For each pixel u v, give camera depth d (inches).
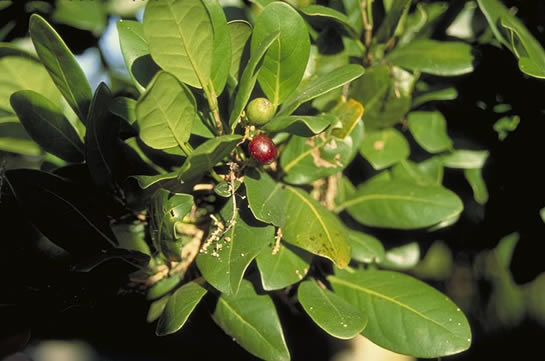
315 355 53.1
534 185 23.6
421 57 22.5
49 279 20.6
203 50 19.1
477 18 25.0
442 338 20.4
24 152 22.9
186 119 19.1
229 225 19.7
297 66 20.1
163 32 18.8
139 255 20.2
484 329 41.0
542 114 23.3
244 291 20.8
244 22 19.9
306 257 20.5
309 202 20.8
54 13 25.3
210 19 18.7
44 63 20.0
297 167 21.5
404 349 20.5
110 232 20.8
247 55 20.4
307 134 19.4
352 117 21.4
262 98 19.5
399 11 21.9
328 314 19.9
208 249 19.7
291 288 23.3
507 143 23.7
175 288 21.5
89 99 20.5
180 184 20.0
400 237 23.7
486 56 23.5
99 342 58.8
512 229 24.4
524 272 24.5
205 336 56.4
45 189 20.4
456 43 22.7
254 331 20.5
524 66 20.8
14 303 20.5
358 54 22.9
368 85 22.5
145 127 18.9
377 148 23.3
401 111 22.9
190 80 19.5
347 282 21.7
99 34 26.4
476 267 35.5
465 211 25.2
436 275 36.5
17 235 20.8
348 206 22.9
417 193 22.4
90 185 21.1
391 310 20.9
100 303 21.0
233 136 18.7
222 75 19.7
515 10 24.3
